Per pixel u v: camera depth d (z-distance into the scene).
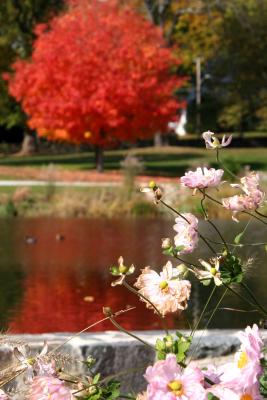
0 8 52.66
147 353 5.60
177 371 2.50
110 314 3.26
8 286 12.31
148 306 3.18
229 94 56.44
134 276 13.21
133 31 36.94
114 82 36.22
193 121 64.94
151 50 36.84
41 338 5.66
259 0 53.97
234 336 5.78
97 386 2.92
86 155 52.94
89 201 24.83
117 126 37.12
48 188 26.50
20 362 3.35
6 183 31.86
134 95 36.19
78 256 15.62
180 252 3.20
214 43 55.66
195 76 67.12
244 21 54.12
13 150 60.28
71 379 3.22
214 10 54.56
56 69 36.62
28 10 52.81
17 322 9.73
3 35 52.78
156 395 2.46
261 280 10.59
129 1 50.97
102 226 21.27
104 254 15.89
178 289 3.08
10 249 16.61
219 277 3.12
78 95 36.28
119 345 5.56
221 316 9.52
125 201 24.41
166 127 37.72
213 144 3.29
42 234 19.36
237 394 2.52
